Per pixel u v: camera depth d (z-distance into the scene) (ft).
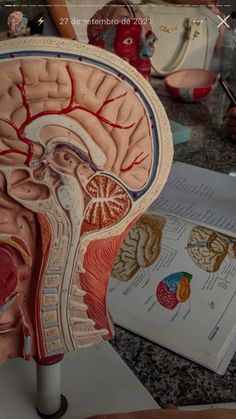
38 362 1.48
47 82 1.11
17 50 1.07
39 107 1.12
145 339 1.97
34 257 1.29
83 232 1.30
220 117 3.91
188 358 1.88
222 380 1.80
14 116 1.12
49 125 1.14
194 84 4.23
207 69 4.36
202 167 3.24
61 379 1.75
